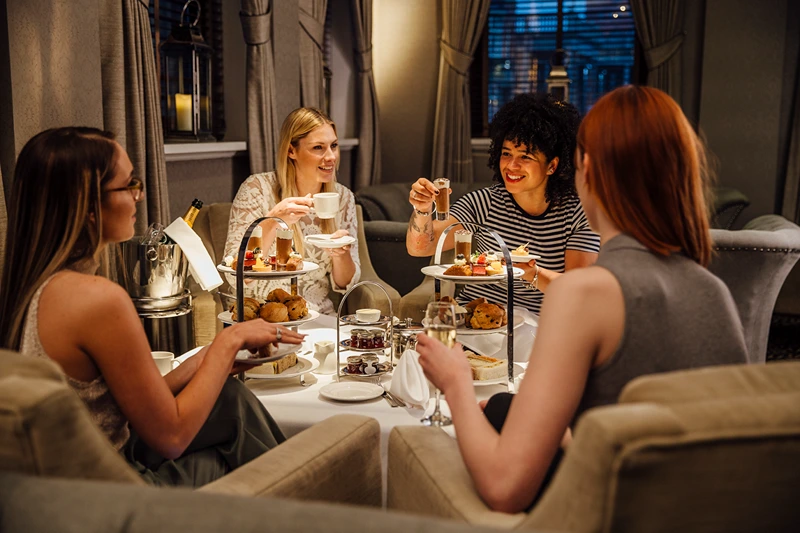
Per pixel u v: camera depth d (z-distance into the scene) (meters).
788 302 5.46
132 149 3.19
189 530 0.81
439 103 6.88
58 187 1.48
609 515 0.81
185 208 4.12
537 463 1.14
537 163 2.54
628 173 1.22
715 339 1.21
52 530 0.83
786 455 0.83
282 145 2.92
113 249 2.60
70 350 1.42
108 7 3.02
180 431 1.53
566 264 2.67
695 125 6.64
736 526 0.85
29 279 1.47
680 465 0.80
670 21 6.52
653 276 1.19
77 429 0.93
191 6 4.36
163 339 2.55
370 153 6.55
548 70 7.02
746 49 6.35
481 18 6.71
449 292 3.40
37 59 2.59
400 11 7.07
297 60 5.04
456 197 6.39
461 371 1.35
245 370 1.86
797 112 6.20
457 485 1.27
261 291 2.89
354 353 2.30
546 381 1.15
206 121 4.34
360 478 1.58
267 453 1.44
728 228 5.89
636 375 1.17
